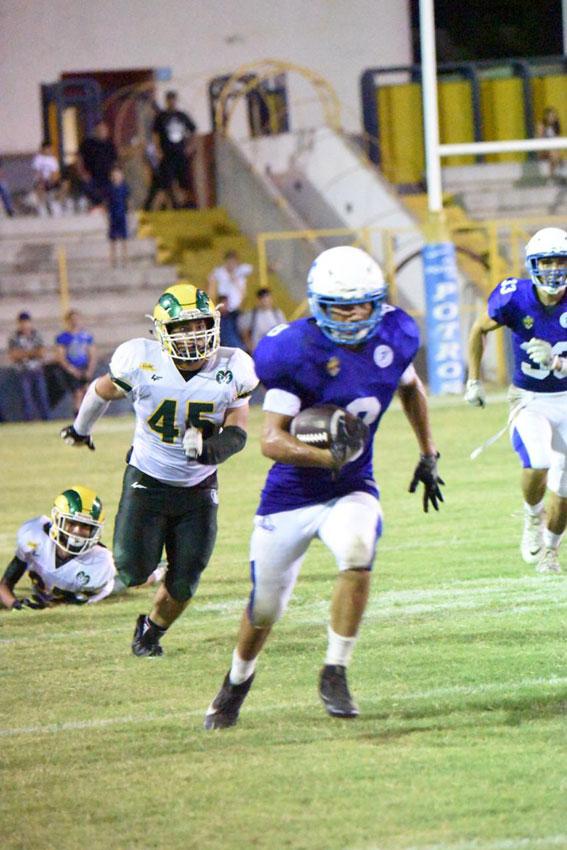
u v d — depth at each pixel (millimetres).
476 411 41062
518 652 14289
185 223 57594
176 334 13492
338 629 11242
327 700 11211
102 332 52312
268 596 11492
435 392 46844
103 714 12773
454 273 46281
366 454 11680
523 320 17844
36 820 10055
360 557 11102
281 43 65938
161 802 10297
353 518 11180
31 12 63406
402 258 52500
